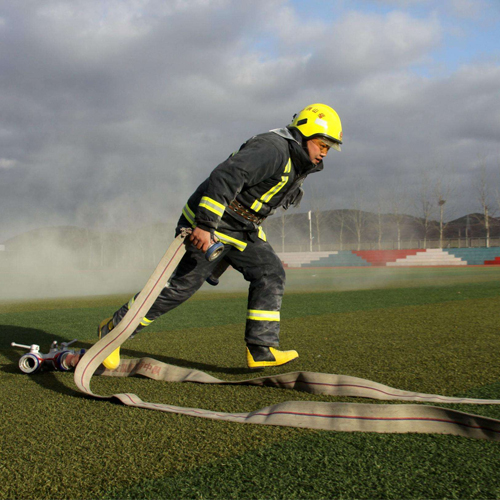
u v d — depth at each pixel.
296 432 1.91
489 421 1.77
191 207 2.84
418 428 1.89
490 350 3.63
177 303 2.95
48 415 2.16
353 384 2.44
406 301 7.84
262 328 3.04
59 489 1.45
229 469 1.57
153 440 1.83
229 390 2.60
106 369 3.06
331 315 6.06
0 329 5.11
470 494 1.39
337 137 2.78
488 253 34.31
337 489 1.43
